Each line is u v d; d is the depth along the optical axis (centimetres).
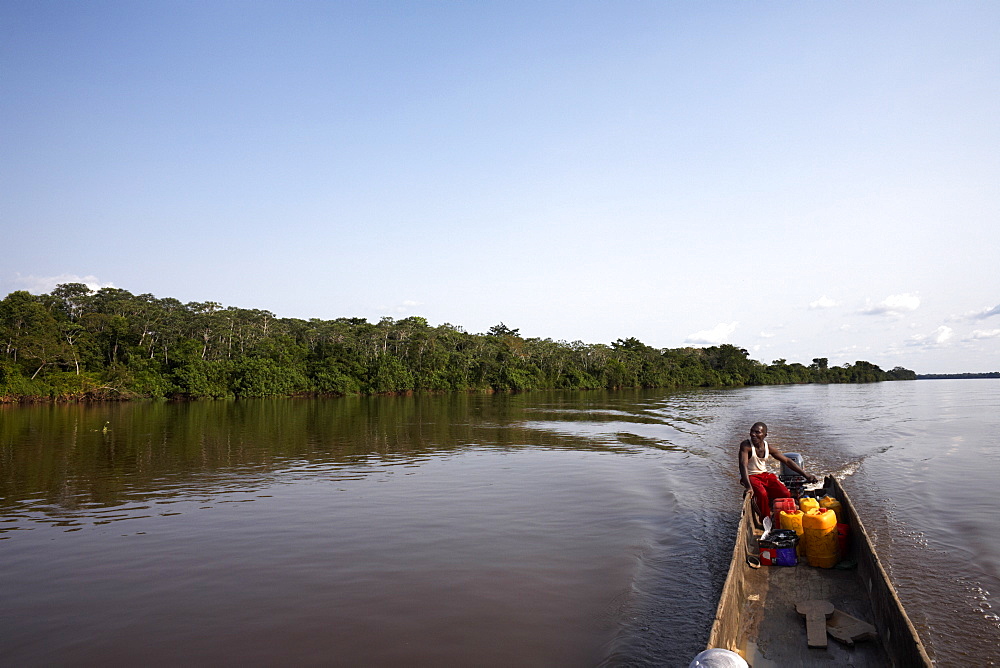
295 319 9481
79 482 1512
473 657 595
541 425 3061
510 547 952
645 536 1007
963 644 597
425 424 3161
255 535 1024
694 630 649
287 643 627
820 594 650
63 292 7238
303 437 2534
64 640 637
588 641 627
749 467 961
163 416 3794
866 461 1683
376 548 950
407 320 8819
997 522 1029
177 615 698
